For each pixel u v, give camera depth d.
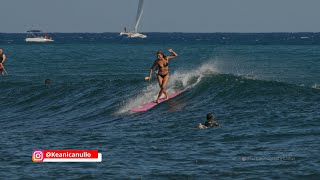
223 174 47.44
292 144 57.34
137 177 47.12
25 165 52.19
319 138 59.34
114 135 66.81
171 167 50.16
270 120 69.94
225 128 66.88
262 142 59.03
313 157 51.41
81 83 107.75
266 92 85.38
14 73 175.75
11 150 59.59
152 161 52.62
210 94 86.94
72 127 76.44
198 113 77.06
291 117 70.94
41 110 94.94
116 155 55.50
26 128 78.38
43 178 47.31
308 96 83.25
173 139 62.56
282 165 49.34
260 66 192.00
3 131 76.19
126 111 83.94
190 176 47.09
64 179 46.91
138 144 60.66
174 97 87.12
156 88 94.56
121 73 177.38
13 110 97.81
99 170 49.62
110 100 93.44
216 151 55.81
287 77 148.38
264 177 46.09
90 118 83.19
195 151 56.19
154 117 77.19
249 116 73.12
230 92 86.44
